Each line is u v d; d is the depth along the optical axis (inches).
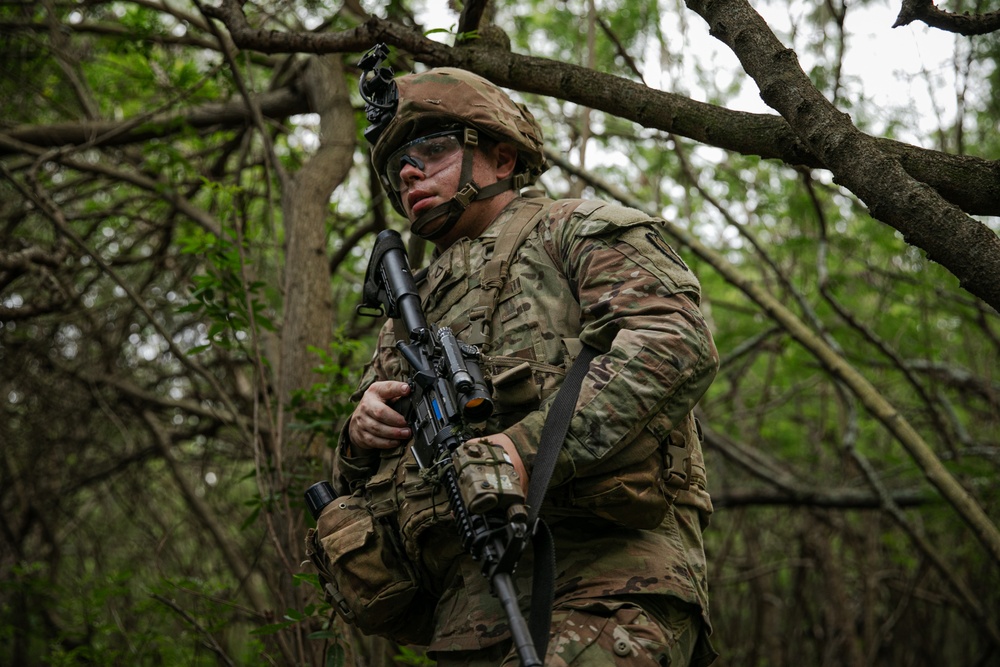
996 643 235.5
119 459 235.5
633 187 255.3
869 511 293.6
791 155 86.0
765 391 277.6
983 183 77.4
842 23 156.6
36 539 276.7
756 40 80.0
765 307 174.6
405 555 83.5
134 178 205.9
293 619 109.0
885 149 80.0
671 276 75.8
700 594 78.4
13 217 208.5
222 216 146.5
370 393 82.3
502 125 86.5
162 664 188.5
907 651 315.9
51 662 184.9
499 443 70.6
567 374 75.2
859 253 248.4
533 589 68.5
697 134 91.9
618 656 70.6
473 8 108.0
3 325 206.5
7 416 228.2
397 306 84.7
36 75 223.0
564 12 233.1
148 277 212.8
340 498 87.4
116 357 225.5
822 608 320.5
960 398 286.7
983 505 236.1
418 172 86.4
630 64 153.5
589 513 74.8
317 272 154.9
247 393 185.5
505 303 79.9
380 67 89.9
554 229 81.6
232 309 133.7
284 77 203.2
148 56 189.6
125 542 264.4
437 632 79.7
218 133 222.4
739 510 297.6
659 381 71.5
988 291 66.6
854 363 235.6
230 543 220.4
